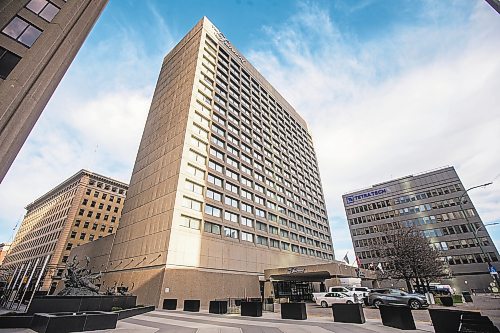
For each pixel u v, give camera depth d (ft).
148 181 132.77
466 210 217.56
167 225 105.50
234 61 197.06
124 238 126.93
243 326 43.32
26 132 59.77
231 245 124.26
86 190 248.52
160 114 159.33
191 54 165.78
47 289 193.06
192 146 127.95
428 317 52.01
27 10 64.44
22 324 38.24
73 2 73.92
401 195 252.83
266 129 200.13
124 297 66.39
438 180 239.09
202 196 121.39
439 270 115.55
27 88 57.47
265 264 138.21
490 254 194.70
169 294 92.02
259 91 215.31
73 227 227.81
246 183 154.51
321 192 251.80
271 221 160.56
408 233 124.77
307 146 264.31
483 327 26.73
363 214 266.36
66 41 69.31
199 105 143.43
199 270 104.88
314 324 44.16
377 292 76.07
